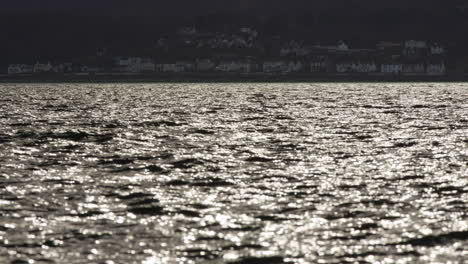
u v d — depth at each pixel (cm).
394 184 8175
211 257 5206
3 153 11144
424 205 6938
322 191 7762
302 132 14925
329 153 11238
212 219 6375
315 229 5997
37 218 6391
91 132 15038
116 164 9975
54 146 12275
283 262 5100
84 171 9288
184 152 11438
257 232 5903
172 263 5062
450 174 8912
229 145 12469
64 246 5475
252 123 17412
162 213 6625
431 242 5569
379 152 11325
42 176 8819
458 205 6919
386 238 5703
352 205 6956
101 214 6575
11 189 7831
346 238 5709
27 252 5316
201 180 8562
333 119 18725
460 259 5141
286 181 8469
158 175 8969
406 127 16012
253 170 9406
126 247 5450
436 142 12731
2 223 6178
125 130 15562
